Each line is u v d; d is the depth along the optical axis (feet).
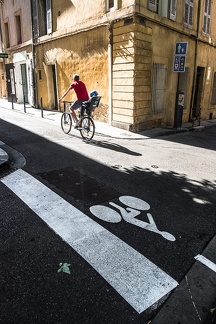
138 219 11.27
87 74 35.99
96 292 7.40
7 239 9.64
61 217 11.18
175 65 33.96
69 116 26.53
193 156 22.15
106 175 16.39
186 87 42.04
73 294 7.31
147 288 7.62
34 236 9.85
